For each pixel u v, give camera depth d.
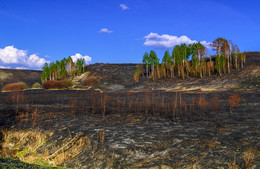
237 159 4.25
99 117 9.66
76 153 5.68
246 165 3.87
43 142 6.84
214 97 17.72
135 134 6.53
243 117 8.80
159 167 4.25
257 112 9.96
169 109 11.95
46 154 5.84
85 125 8.03
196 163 4.26
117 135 6.52
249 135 5.90
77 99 18.98
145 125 7.84
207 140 5.66
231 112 10.23
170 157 4.70
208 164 4.15
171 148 5.23
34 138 7.22
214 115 9.59
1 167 2.05
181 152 4.93
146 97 17.23
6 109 12.55
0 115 10.80
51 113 10.99
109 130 7.15
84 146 5.98
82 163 4.98
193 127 7.27
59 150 5.96
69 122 8.72
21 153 6.17
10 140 7.30
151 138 6.05
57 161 5.27
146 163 4.51
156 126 7.62
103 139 6.19
